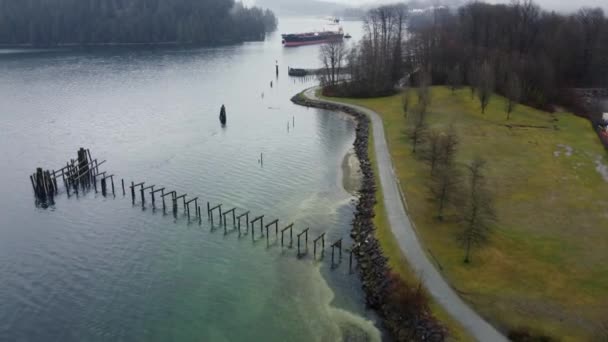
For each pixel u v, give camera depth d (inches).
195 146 4276.6
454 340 1699.1
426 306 1873.8
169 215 2945.4
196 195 3211.1
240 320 2004.2
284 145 4306.1
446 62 6156.5
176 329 1953.7
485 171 3257.9
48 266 2393.0
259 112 5585.6
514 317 1791.3
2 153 4037.9
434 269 2098.9
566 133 4259.4
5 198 3179.1
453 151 3181.6
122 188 3312.0
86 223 2844.5
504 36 6530.5
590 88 6245.1
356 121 5078.7
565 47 6422.2
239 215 2886.3
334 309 2062.0
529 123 4517.7
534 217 2598.4
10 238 2662.4
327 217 2876.5
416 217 2588.6
